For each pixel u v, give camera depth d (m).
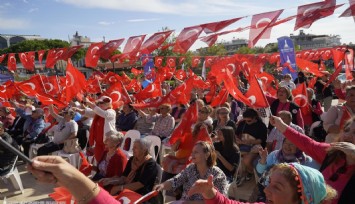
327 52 19.62
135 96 9.99
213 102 8.77
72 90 8.75
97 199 1.39
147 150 4.81
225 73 5.84
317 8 4.64
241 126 6.42
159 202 4.73
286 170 2.00
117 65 30.88
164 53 25.33
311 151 3.36
